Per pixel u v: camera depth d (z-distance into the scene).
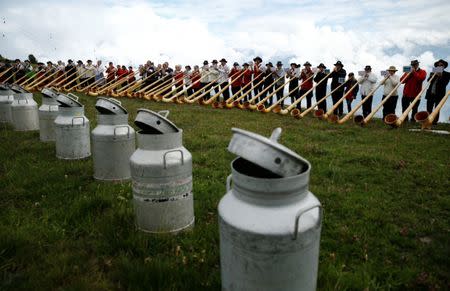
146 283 3.33
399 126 12.45
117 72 25.00
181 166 4.23
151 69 22.33
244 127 11.48
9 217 4.66
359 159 7.77
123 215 4.64
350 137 10.33
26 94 10.34
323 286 3.42
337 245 4.28
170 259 3.81
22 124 10.28
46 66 26.05
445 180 6.54
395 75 14.02
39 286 3.28
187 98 18.88
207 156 7.84
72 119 7.16
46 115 8.84
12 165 6.88
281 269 2.72
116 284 3.42
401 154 8.37
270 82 19.16
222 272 3.05
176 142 4.30
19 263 3.69
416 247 4.31
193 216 4.64
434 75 13.11
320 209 2.81
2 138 9.25
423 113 12.20
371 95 14.04
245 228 2.70
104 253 3.98
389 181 6.52
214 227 4.52
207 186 6.02
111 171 5.91
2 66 25.97
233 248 2.83
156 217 4.26
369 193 5.89
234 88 19.86
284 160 2.68
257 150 2.69
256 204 2.78
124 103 17.70
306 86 17.38
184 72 21.59
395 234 4.60
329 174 6.86
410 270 3.72
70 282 3.42
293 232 2.65
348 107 16.27
